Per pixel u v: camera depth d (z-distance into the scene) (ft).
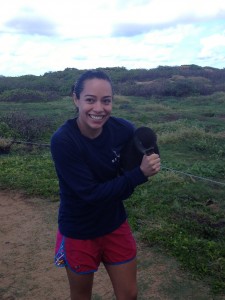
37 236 15.40
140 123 41.98
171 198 18.62
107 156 7.45
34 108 55.52
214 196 19.35
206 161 26.68
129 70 105.09
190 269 12.41
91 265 7.68
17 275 12.66
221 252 13.16
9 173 22.91
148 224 15.62
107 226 7.55
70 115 47.65
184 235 14.51
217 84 84.58
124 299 7.78
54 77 100.94
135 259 7.88
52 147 7.31
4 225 16.48
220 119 44.62
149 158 7.02
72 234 7.57
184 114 47.55
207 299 11.00
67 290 11.79
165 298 11.12
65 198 7.54
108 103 7.13
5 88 84.53
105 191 7.04
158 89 71.41
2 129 33.19
